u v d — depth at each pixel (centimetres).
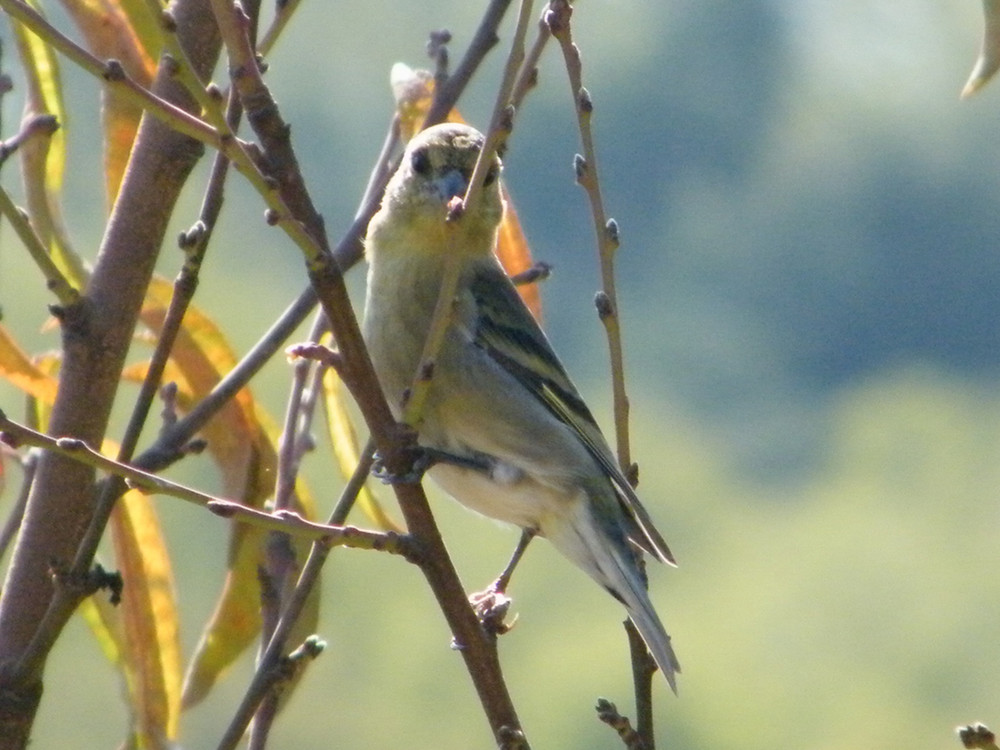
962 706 2183
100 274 463
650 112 3322
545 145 2978
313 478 1445
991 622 2348
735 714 2045
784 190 3266
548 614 2023
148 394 419
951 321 3384
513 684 1941
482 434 596
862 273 3238
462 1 2622
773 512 2719
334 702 1736
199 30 477
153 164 466
